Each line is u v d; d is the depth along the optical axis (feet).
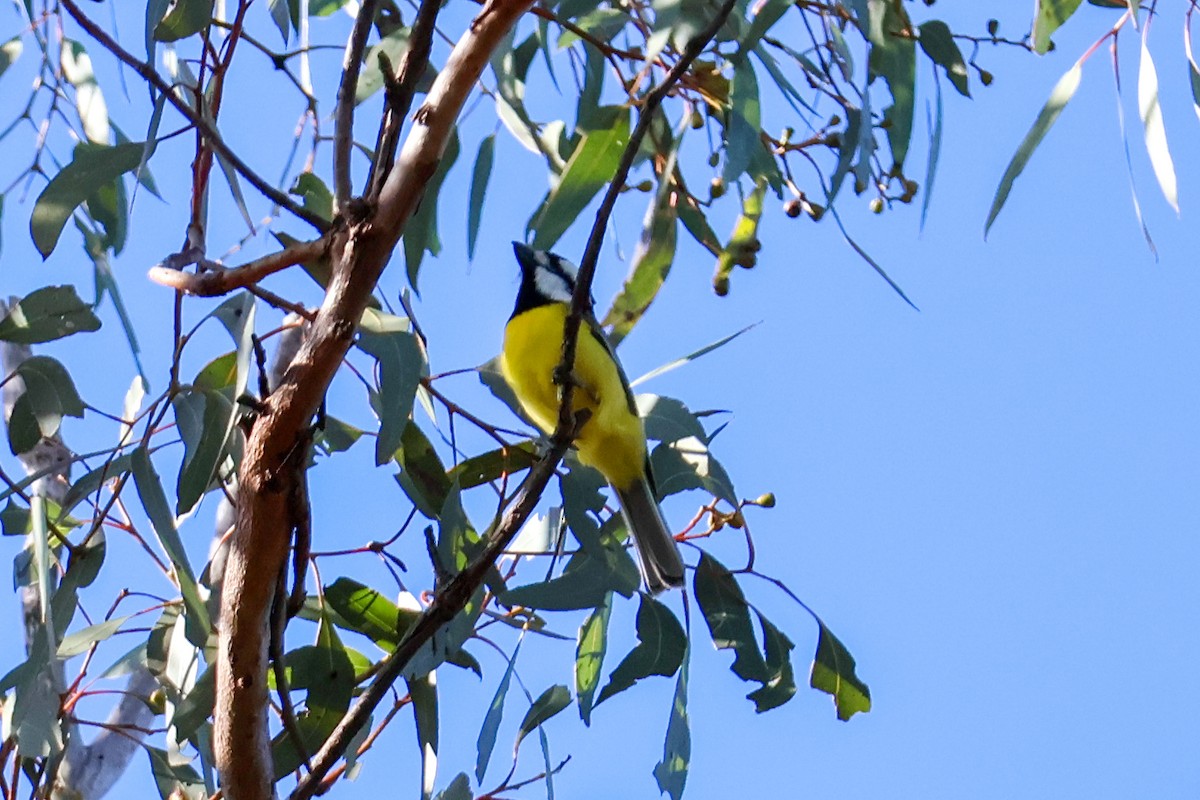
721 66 25.62
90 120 26.45
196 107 21.40
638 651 22.80
